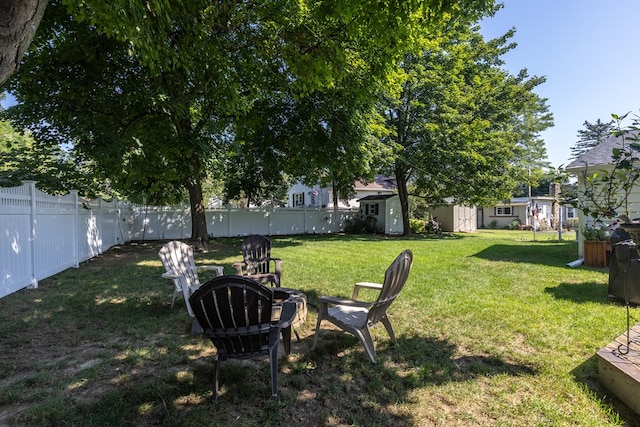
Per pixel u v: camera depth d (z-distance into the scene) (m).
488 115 15.50
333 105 9.26
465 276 6.11
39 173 8.51
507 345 3.13
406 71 13.99
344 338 3.37
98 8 2.98
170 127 9.05
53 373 2.61
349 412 2.15
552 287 5.21
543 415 2.09
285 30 5.20
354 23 4.66
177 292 4.27
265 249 5.58
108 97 7.14
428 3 3.57
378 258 8.51
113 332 3.47
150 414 2.11
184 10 4.05
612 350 2.54
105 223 10.13
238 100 6.92
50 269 6.09
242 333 2.24
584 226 7.52
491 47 16.20
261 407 2.20
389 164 13.72
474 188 14.48
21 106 7.37
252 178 15.61
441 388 2.42
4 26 1.66
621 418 2.05
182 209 14.82
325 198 23.66
